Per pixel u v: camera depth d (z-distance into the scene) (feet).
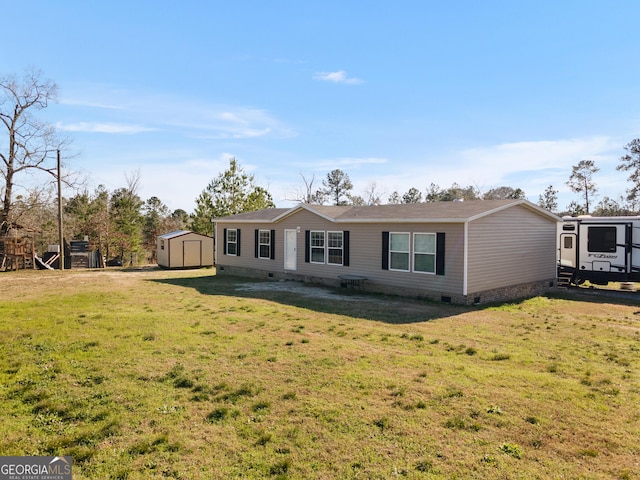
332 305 39.27
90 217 127.34
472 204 46.93
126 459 12.88
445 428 14.89
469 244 40.57
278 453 13.29
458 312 36.88
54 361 21.66
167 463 12.69
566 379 19.95
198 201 106.63
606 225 52.47
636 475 12.17
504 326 31.78
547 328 31.32
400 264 45.75
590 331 30.48
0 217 89.86
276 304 39.55
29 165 88.69
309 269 56.18
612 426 15.19
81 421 15.35
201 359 22.21
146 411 16.12
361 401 17.07
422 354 23.75
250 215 68.03
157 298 42.80
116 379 19.27
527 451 13.48
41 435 14.29
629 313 38.14
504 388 18.49
